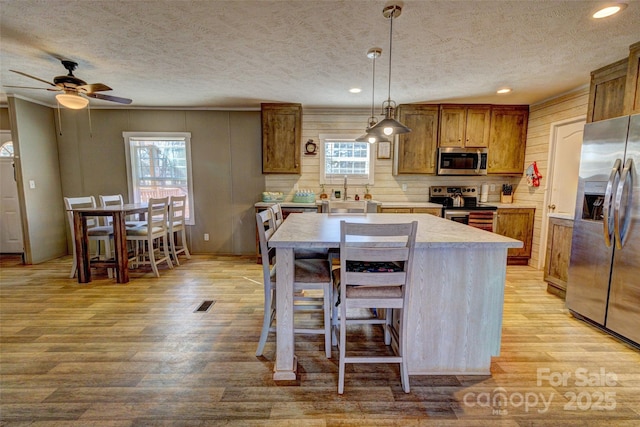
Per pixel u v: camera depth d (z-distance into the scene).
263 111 4.42
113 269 3.94
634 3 1.85
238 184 4.84
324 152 4.75
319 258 2.48
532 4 1.87
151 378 1.85
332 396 1.71
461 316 1.89
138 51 2.61
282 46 2.50
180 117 4.72
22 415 1.55
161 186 4.91
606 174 2.37
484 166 4.37
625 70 2.57
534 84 3.42
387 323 2.22
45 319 2.62
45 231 4.50
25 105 4.18
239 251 4.95
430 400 1.69
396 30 2.22
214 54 2.67
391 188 4.80
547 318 2.69
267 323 2.09
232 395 1.71
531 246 4.31
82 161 4.76
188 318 2.66
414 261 1.84
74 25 2.17
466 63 2.83
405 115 4.34
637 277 2.14
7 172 4.60
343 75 3.18
